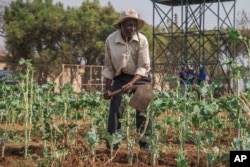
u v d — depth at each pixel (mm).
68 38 33938
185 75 17344
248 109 4340
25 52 33906
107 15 37156
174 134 8219
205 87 5645
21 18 34844
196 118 6594
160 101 6047
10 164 5844
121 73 6625
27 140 6668
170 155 6418
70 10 35250
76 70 27438
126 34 6426
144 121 6445
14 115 8203
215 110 5371
